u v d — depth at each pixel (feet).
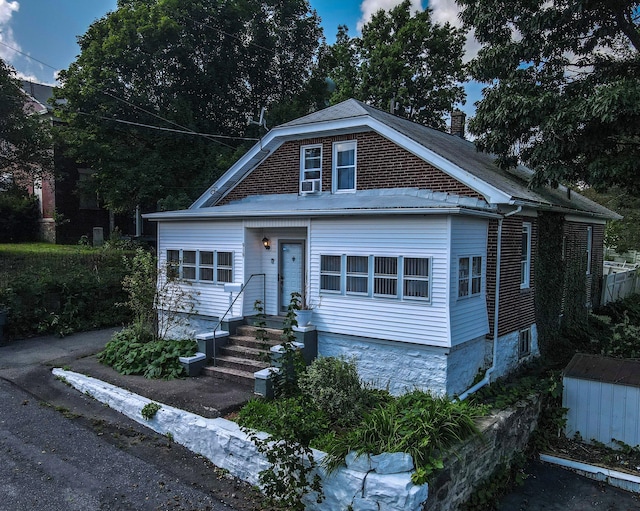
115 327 49.73
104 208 84.89
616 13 39.63
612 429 29.45
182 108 68.85
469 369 31.24
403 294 29.81
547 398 31.76
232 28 75.41
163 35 66.28
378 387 30.96
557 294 44.01
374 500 18.66
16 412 27.25
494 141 40.29
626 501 24.86
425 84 98.02
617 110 32.42
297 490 20.65
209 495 20.85
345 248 32.17
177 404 26.96
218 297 38.65
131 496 20.11
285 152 43.34
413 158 35.45
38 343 41.96
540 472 27.73
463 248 29.78
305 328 32.40
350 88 93.66
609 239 112.88
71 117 65.67
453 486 21.01
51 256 54.75
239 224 37.47
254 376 28.81
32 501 19.12
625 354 40.83
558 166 37.22
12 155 63.72
